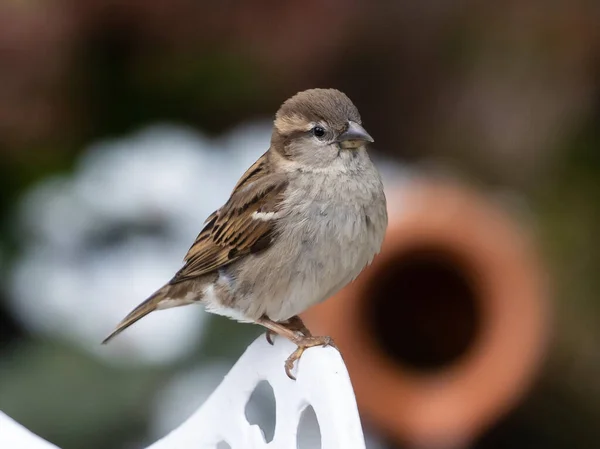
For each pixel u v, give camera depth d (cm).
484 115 1307
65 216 1026
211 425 595
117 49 1230
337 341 930
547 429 1103
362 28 1278
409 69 1331
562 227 1223
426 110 1346
